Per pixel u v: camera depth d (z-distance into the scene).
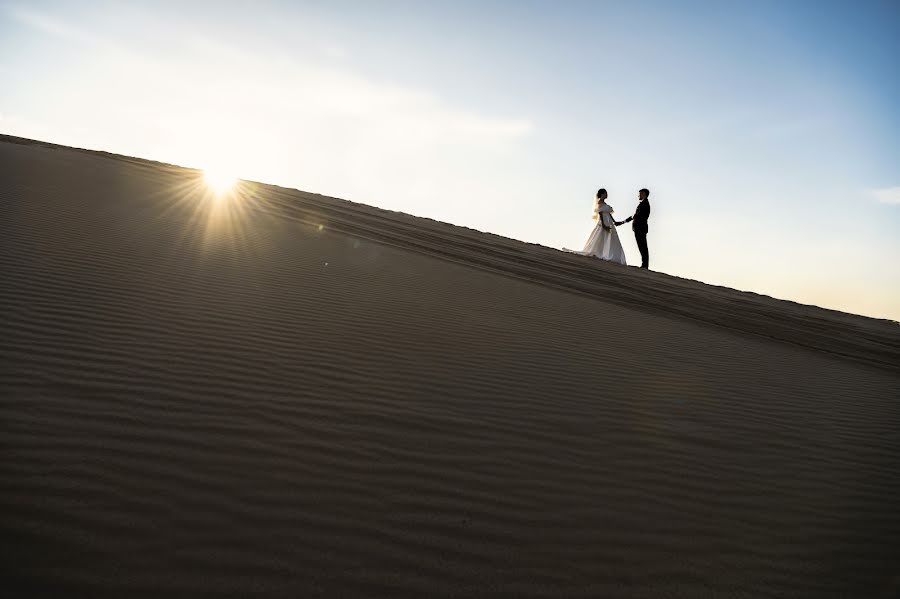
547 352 6.62
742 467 4.33
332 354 5.44
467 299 8.78
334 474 3.46
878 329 13.88
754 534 3.46
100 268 7.20
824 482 4.27
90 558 2.56
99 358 4.61
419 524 3.11
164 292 6.62
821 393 6.69
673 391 5.88
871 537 3.59
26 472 3.08
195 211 13.14
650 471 4.07
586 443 4.36
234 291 7.09
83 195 12.56
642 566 3.03
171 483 3.15
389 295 8.16
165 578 2.51
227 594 2.46
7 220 8.95
